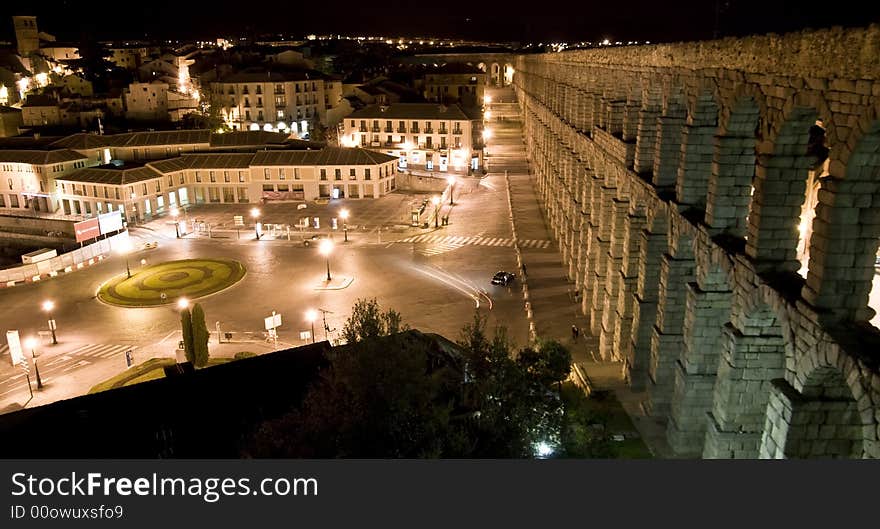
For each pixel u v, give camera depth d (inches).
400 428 966.4
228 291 3435.0
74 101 6953.7
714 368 1412.4
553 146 3850.9
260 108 7145.7
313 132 6865.2
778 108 1050.1
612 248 2126.0
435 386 1040.8
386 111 6397.6
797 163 1074.7
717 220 1318.9
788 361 1016.9
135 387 1350.9
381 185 5447.8
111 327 3058.6
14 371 2662.4
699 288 1392.7
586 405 1658.5
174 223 4820.4
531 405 1144.8
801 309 965.2
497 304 2952.8
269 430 1036.5
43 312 3255.4
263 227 4630.9
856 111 839.7
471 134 6122.1
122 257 4087.1
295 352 1476.4
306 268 3730.3
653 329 1663.4
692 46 1443.2
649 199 1754.4
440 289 3238.2
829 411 959.6
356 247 4077.3
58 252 4522.6
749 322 1163.3
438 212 4717.0
